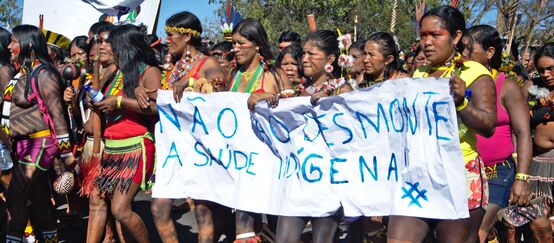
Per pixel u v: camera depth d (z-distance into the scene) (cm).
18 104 513
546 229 531
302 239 555
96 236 500
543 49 527
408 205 358
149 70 485
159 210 477
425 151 351
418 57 555
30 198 536
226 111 455
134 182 478
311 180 412
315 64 434
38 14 962
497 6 1241
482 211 354
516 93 405
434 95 344
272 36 2202
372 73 496
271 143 439
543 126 527
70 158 525
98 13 974
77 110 599
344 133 400
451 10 357
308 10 2297
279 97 425
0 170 541
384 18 2117
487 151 416
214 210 479
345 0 2208
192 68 498
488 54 445
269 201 437
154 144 493
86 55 707
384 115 380
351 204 396
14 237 510
